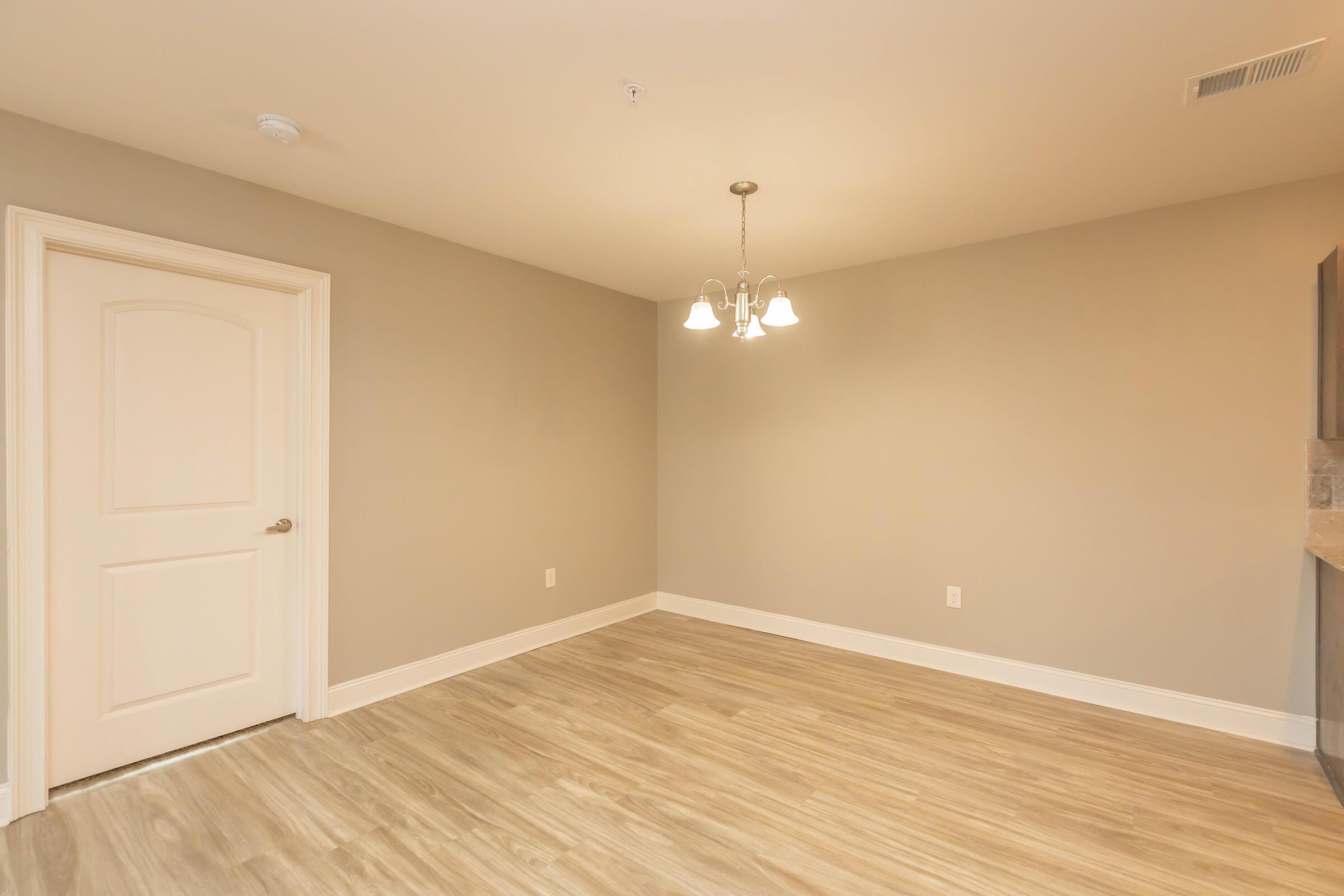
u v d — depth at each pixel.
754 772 2.50
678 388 4.88
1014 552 3.40
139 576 2.50
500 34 1.76
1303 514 2.71
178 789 2.34
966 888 1.85
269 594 2.88
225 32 1.76
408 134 2.33
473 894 1.82
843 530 4.02
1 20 1.69
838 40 1.78
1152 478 3.03
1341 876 1.90
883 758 2.62
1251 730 2.80
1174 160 2.52
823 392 4.11
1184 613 2.96
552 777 2.46
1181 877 1.90
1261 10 1.65
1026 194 2.85
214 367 2.69
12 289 2.13
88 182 2.31
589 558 4.40
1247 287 2.81
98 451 2.39
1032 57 1.86
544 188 2.79
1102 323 3.15
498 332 3.77
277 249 2.81
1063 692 3.26
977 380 3.52
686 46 1.81
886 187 2.78
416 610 3.35
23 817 2.15
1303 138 2.33
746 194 2.85
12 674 2.14
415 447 3.34
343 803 2.27
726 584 4.61
